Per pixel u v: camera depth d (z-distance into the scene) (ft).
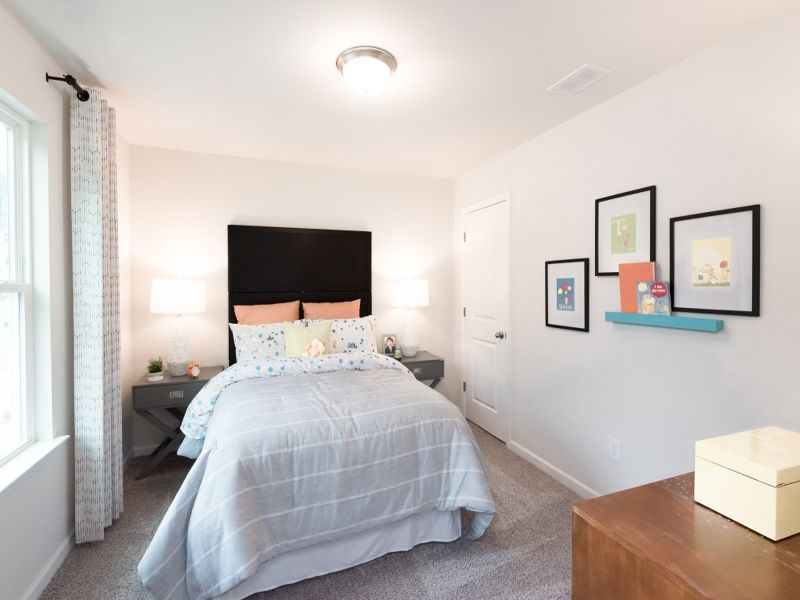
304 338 9.95
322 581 5.78
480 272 12.08
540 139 9.50
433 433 6.50
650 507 3.30
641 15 5.27
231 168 11.10
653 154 6.84
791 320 5.14
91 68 6.57
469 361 12.78
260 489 5.34
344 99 7.72
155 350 10.43
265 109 8.16
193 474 5.41
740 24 5.47
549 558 6.31
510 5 5.09
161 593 4.88
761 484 2.89
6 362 5.56
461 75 6.82
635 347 7.22
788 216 5.15
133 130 9.27
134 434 10.19
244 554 4.83
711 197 5.98
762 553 2.72
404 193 13.00
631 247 7.23
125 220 9.85
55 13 5.21
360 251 12.32
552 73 6.77
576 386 8.54
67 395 6.56
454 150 10.61
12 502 4.97
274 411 6.31
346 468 5.80
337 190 12.23
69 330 6.63
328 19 5.38
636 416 7.21
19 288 5.67
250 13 5.24
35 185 5.98
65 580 5.79
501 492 8.41
